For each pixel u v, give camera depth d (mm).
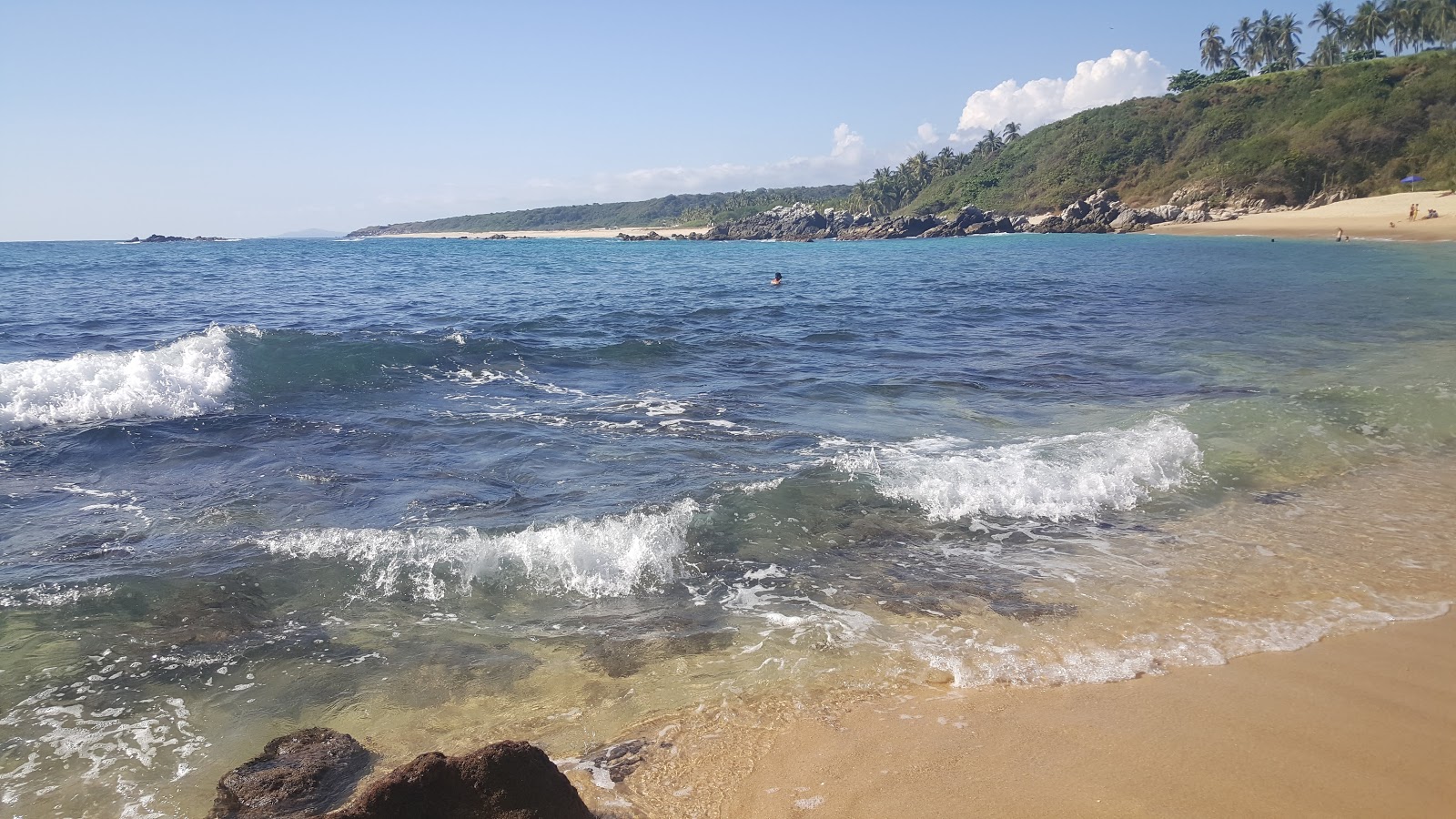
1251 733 4594
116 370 11852
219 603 6102
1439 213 62969
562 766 4340
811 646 5621
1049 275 39688
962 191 135625
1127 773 4258
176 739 4609
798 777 4262
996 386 14055
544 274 45906
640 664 5395
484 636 5762
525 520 7715
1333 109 91500
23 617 5812
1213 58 132250
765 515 7844
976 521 7906
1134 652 5516
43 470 9062
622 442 10414
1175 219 91062
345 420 11312
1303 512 8141
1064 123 132500
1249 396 12734
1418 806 3984
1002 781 4211
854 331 20609
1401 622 5918
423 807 3498
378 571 6625
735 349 17797
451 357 15445
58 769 4316
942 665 5371
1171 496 8602
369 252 83688
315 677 5223
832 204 188500
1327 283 30906
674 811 3996
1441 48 99250
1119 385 14016
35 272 41562
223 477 8953
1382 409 11617
